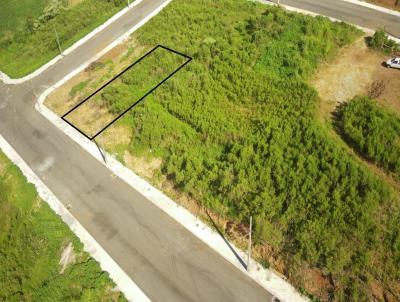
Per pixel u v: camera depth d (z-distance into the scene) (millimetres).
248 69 33562
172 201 26516
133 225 25609
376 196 22562
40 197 28797
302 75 31594
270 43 35125
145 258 23734
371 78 31062
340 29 36062
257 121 28656
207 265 22797
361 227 21531
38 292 23438
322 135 26109
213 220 24766
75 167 30438
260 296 21062
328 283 20719
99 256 24234
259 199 23734
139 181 28312
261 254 22641
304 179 24203
